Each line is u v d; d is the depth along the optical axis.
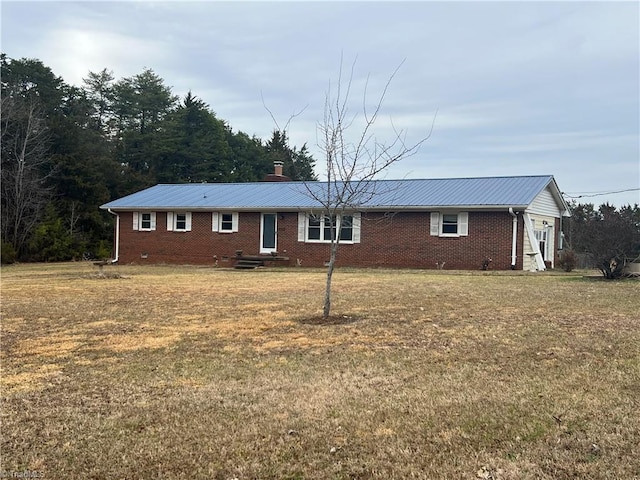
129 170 44.25
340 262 22.28
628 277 15.30
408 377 5.59
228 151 56.19
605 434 4.05
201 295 12.35
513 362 6.07
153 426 4.45
